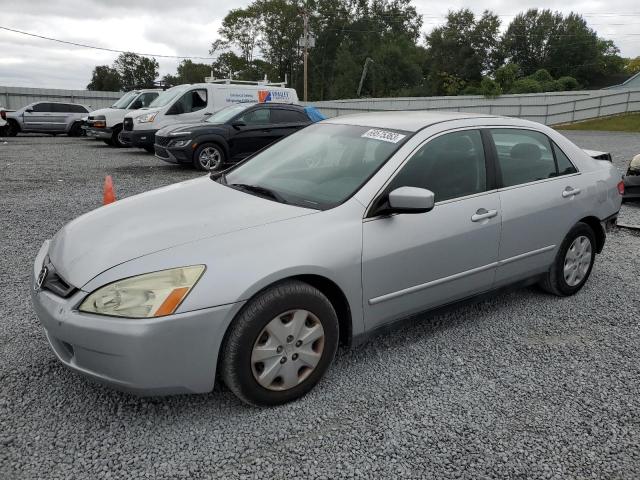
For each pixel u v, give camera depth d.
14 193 8.90
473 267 3.64
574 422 2.84
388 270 3.17
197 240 2.77
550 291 4.49
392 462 2.51
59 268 2.83
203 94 15.09
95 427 2.71
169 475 2.39
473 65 75.06
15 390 3.00
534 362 3.46
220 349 2.68
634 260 5.62
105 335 2.48
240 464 2.47
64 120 23.52
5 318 3.92
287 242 2.83
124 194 8.96
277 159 3.96
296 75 74.94
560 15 78.88
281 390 2.88
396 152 3.40
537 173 4.13
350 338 3.15
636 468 2.51
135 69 91.56
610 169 4.80
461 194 3.58
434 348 3.62
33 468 2.41
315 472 2.43
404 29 75.19
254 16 73.12
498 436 2.71
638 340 3.80
